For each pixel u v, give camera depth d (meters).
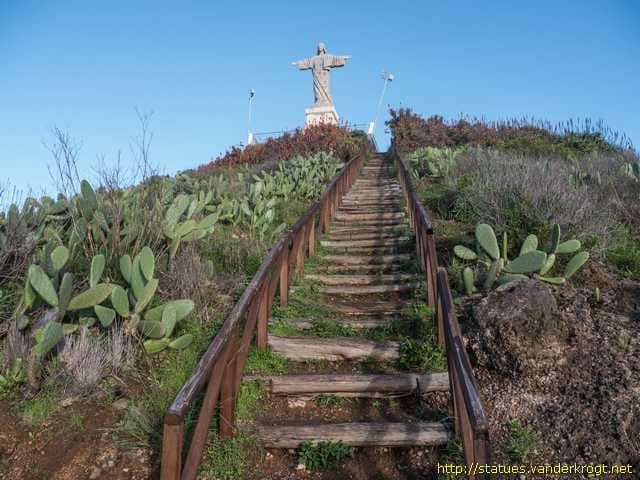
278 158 16.92
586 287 5.27
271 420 3.92
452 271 5.90
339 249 7.79
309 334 5.08
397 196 11.03
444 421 3.72
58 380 3.88
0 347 4.16
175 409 2.62
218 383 3.21
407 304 5.56
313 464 3.44
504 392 3.93
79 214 5.69
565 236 6.11
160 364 4.29
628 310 4.74
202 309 5.07
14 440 3.51
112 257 5.20
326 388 4.16
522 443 3.45
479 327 4.22
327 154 16.84
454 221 7.92
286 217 9.48
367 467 3.45
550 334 4.08
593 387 3.78
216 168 17.12
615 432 3.45
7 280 4.93
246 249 6.70
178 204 6.00
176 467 2.59
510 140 16.86
